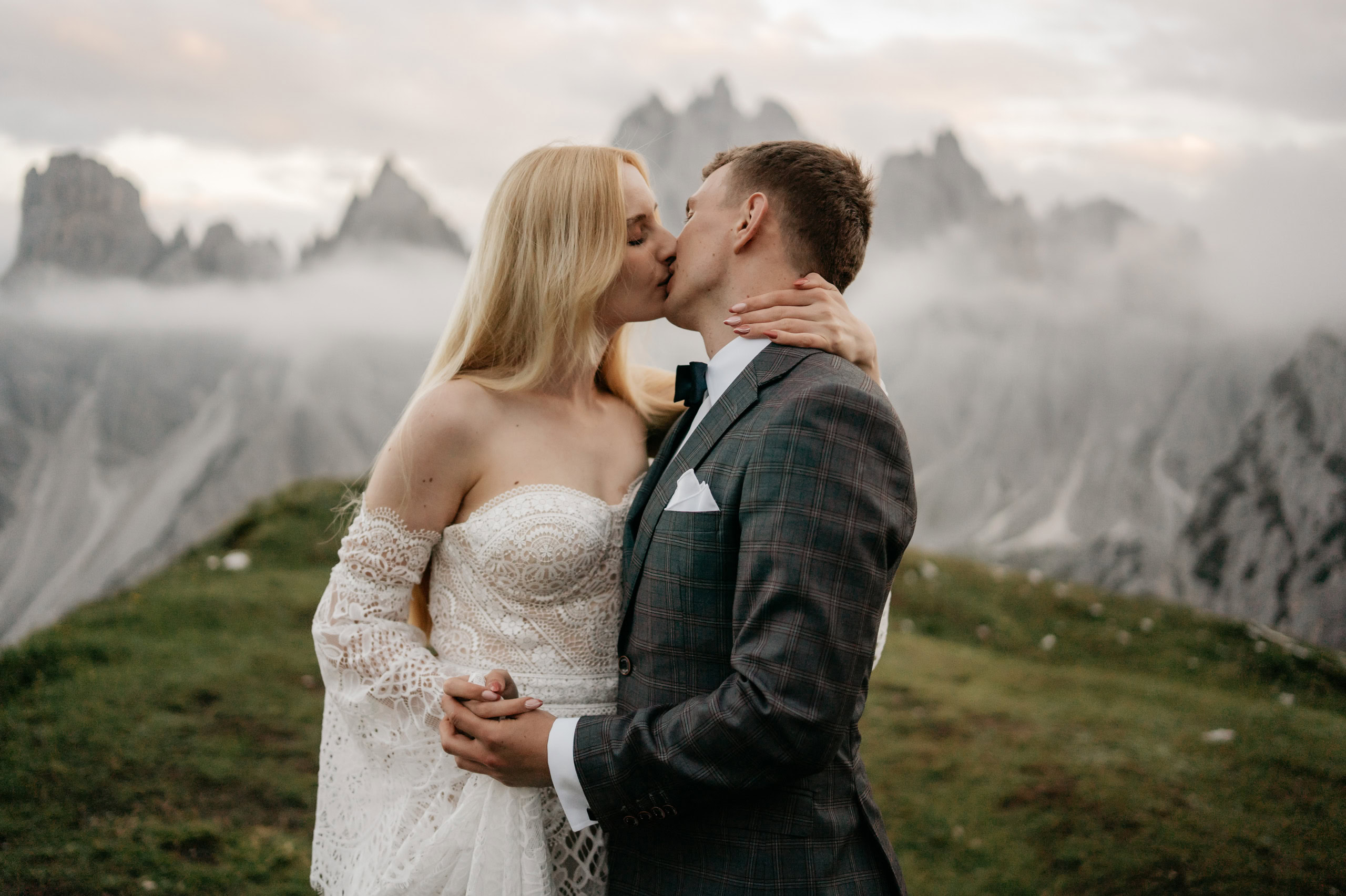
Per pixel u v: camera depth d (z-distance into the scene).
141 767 5.41
